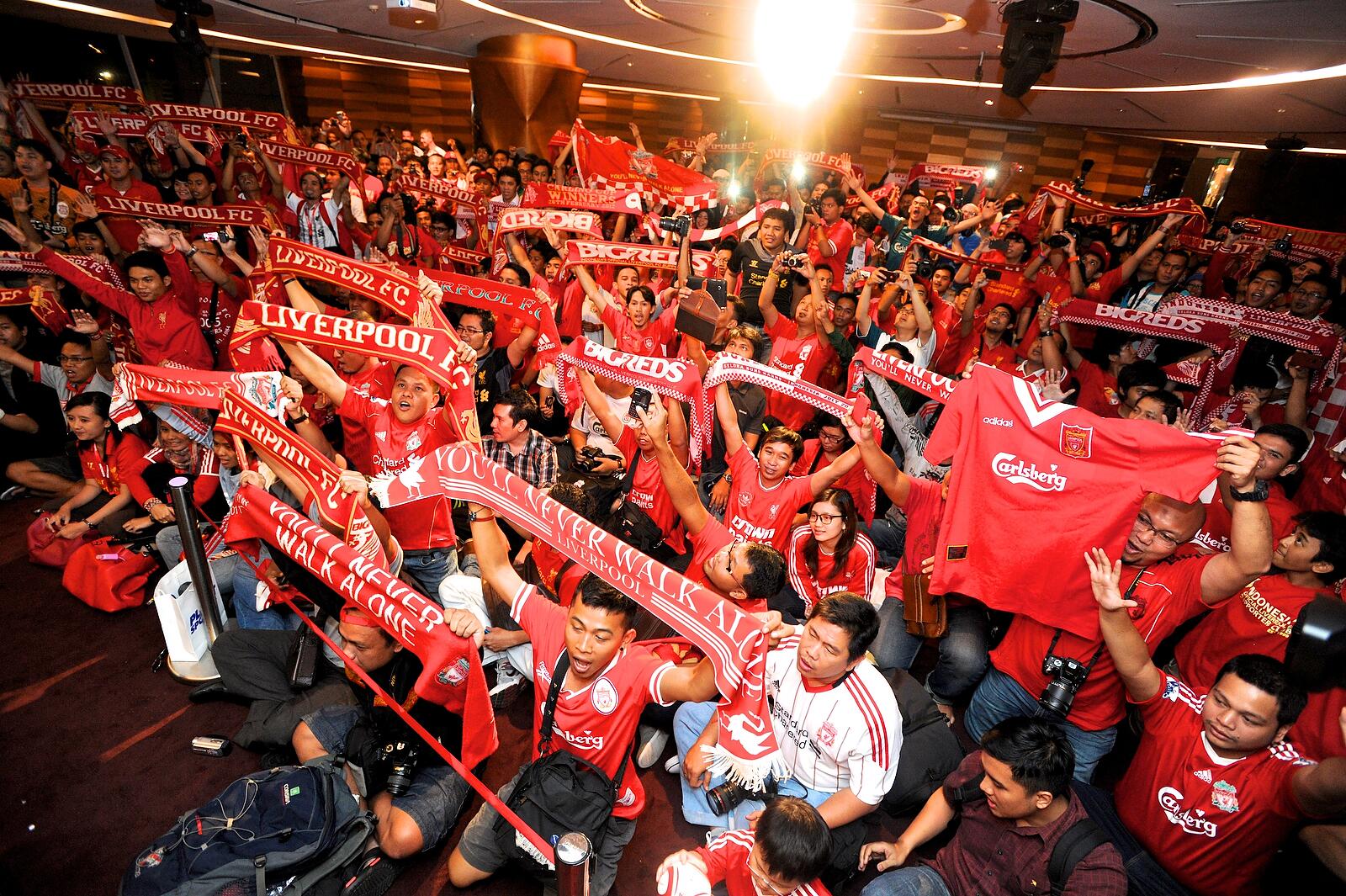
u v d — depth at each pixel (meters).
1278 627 2.84
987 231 10.74
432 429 3.82
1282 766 2.31
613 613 2.31
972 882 2.50
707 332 4.49
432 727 2.79
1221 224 10.78
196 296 5.71
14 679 3.50
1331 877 2.24
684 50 12.59
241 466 3.75
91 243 6.21
